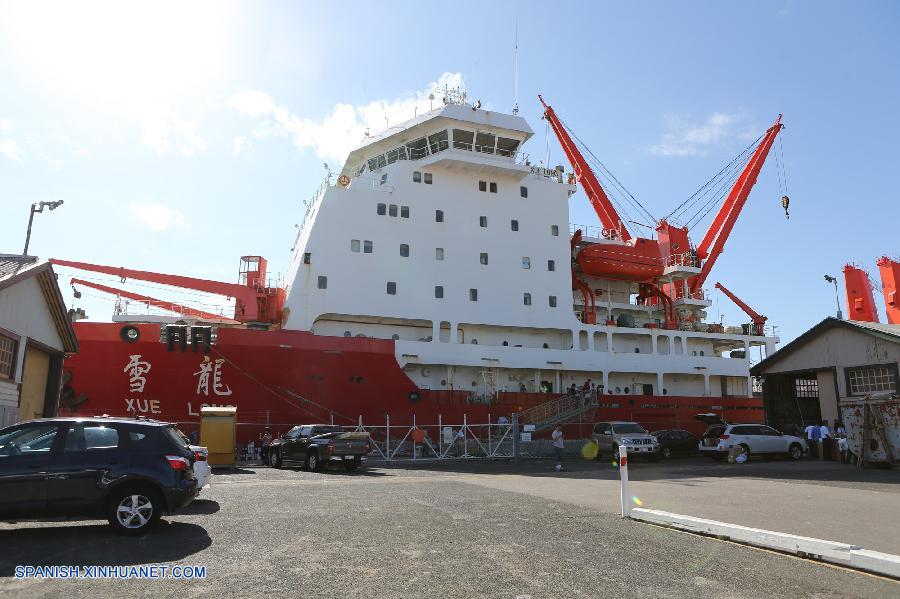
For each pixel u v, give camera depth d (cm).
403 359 2619
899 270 3198
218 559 625
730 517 897
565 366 2977
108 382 2197
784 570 595
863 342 2175
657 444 2422
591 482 1462
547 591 520
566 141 3912
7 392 1289
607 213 3875
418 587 529
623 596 508
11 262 1401
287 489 1262
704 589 530
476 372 2842
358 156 3316
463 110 2969
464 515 910
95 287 2667
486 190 3061
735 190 3934
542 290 3070
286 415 2350
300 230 3152
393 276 2775
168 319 2650
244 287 2702
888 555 587
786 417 2592
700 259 3812
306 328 2589
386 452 2302
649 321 3597
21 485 720
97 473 745
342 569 587
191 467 810
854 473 1712
